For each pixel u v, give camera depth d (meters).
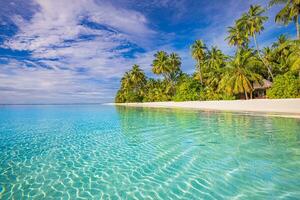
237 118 16.00
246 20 31.16
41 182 5.29
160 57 49.34
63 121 19.47
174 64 49.91
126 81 64.62
